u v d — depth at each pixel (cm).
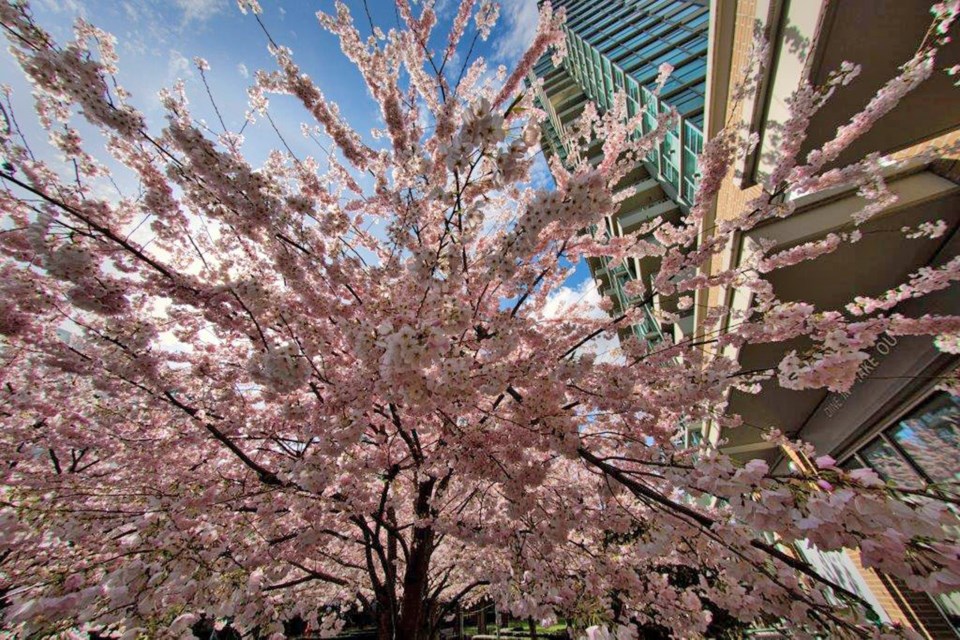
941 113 321
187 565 261
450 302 205
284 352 177
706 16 1075
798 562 169
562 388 249
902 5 269
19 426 412
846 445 612
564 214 178
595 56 1612
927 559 130
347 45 320
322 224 262
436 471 328
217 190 220
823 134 367
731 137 312
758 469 164
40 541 320
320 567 579
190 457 394
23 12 169
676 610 346
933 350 417
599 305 440
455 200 208
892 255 420
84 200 235
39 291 233
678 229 340
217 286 234
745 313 324
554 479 442
